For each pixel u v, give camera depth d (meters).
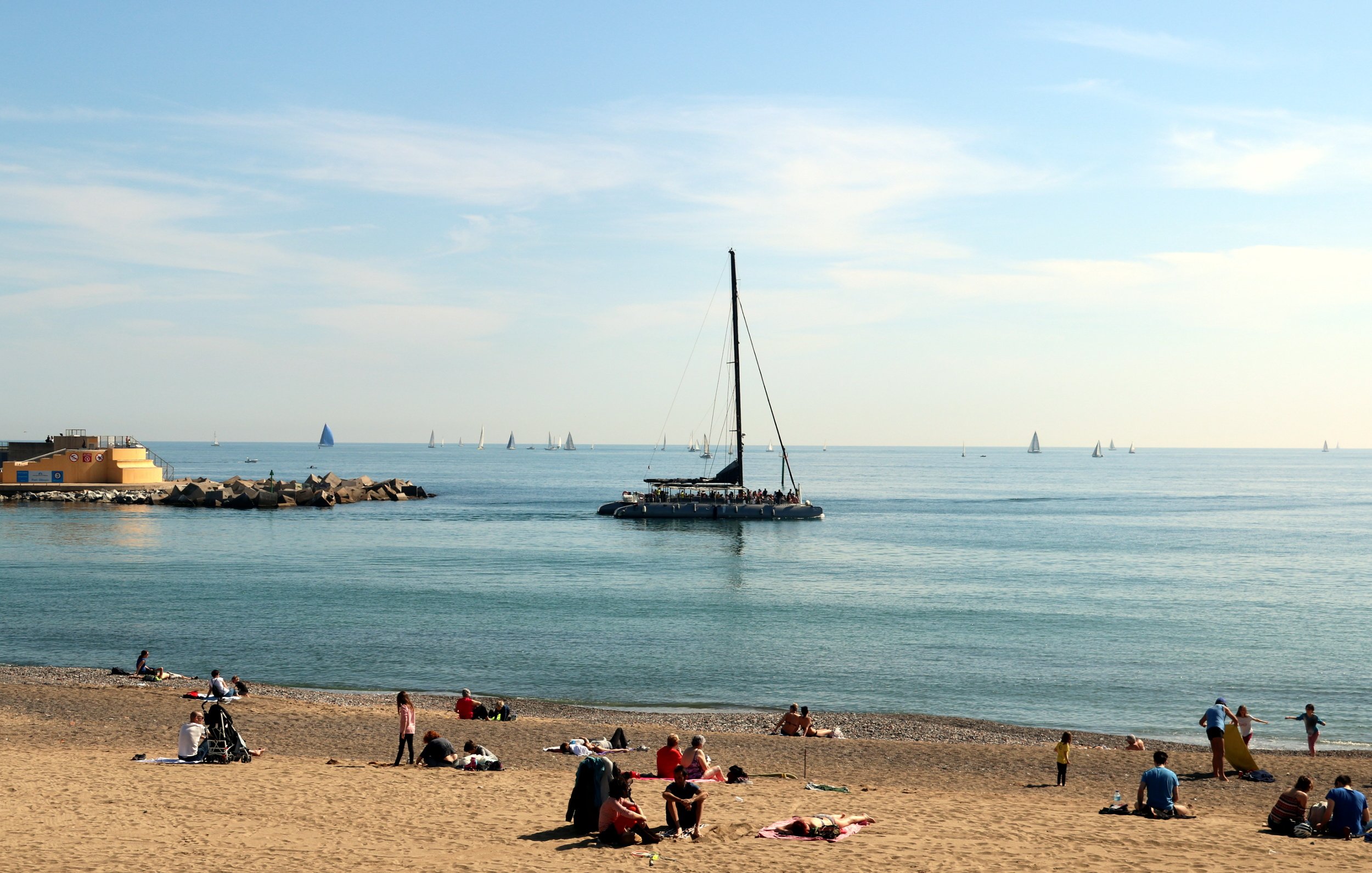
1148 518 140.88
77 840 16.44
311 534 107.00
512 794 21.50
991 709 38.19
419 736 30.81
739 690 40.75
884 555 91.12
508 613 58.03
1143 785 21.34
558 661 45.50
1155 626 54.84
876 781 26.70
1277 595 66.62
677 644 49.56
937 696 40.03
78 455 145.62
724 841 17.42
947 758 29.56
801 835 17.84
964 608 60.75
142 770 23.25
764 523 120.88
